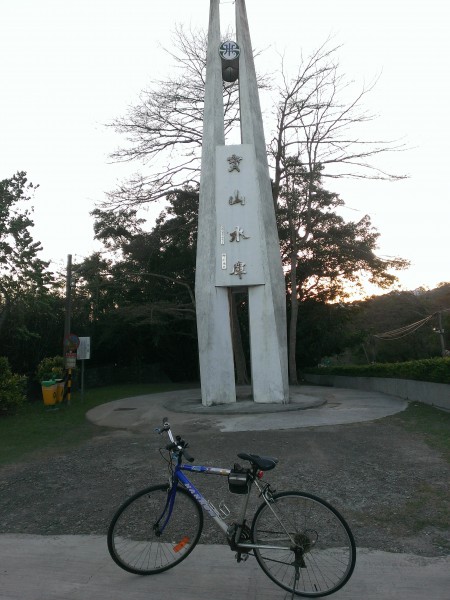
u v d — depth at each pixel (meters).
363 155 22.53
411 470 7.14
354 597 3.68
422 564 4.19
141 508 4.27
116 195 23.69
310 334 33.69
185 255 28.72
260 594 3.77
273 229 16.05
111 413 15.05
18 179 15.80
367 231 29.75
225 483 6.80
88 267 26.05
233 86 23.34
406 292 48.88
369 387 20.70
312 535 3.80
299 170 26.25
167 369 35.31
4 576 4.16
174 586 3.93
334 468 7.43
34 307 17.20
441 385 13.24
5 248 15.62
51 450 9.65
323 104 22.98
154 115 22.62
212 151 16.08
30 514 5.88
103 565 4.35
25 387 21.44
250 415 13.33
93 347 29.47
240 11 17.30
